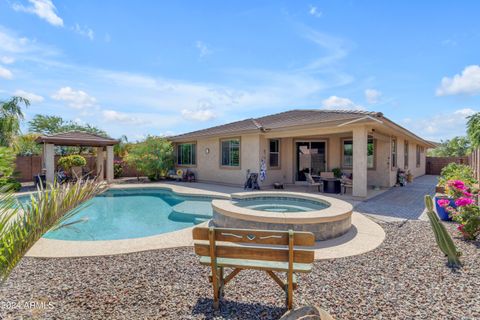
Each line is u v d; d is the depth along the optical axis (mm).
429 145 24422
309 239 3143
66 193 2748
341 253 5273
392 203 10578
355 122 11000
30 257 5023
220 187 15859
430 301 3498
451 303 3445
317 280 4109
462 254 5078
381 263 4758
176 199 13883
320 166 16750
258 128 14391
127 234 8305
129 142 23156
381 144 15203
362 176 11516
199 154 19469
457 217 6145
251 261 3562
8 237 2527
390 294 3680
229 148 17078
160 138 20375
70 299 3559
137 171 20984
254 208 9445
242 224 6750
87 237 7957
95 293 3721
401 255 5125
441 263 4719
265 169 15312
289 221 6270
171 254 5227
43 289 3824
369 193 13125
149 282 4055
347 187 14414
